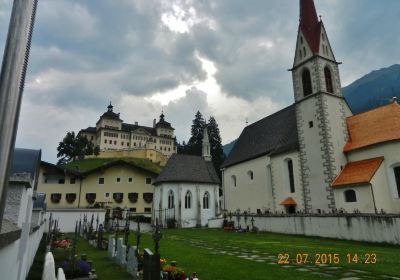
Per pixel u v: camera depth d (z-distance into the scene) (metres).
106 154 114.56
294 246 23.56
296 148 41.50
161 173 56.25
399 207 31.34
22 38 2.43
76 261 15.58
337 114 39.72
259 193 48.50
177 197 53.66
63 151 109.12
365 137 36.47
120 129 144.62
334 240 27.59
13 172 6.94
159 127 157.38
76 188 64.88
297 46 44.34
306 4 45.00
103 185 66.50
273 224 35.72
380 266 15.30
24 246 8.52
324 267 15.27
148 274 10.10
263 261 17.14
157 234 10.91
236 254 19.88
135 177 68.00
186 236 34.06
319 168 37.72
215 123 102.19
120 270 15.45
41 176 63.31
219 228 46.38
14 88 2.32
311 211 38.06
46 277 6.18
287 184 42.66
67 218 43.12
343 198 34.03
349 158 37.56
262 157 48.72
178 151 120.88
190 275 13.31
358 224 26.30
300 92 42.59
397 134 32.59
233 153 59.66
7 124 2.25
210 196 56.50
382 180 32.38
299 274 13.66
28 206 8.84
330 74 42.00
